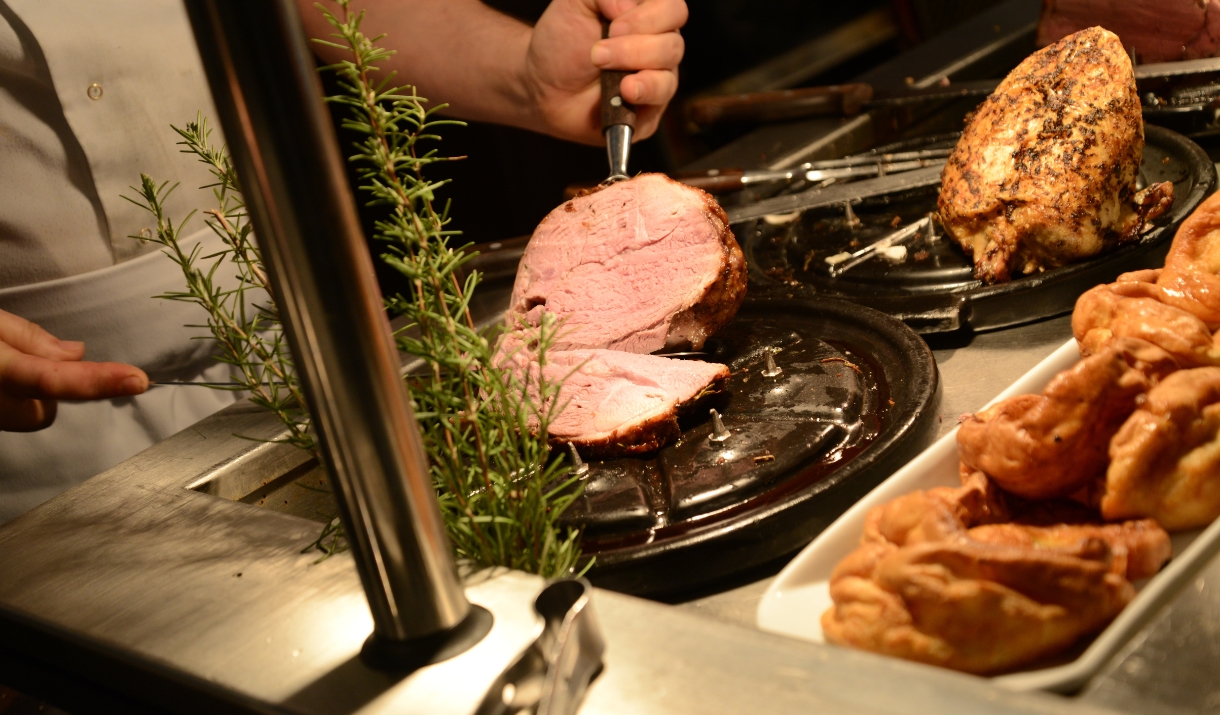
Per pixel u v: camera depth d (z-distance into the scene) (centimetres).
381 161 131
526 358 165
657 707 101
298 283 93
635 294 167
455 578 114
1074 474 133
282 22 85
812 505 142
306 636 129
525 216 318
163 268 197
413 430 104
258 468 157
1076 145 164
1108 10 201
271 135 87
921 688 95
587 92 205
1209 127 187
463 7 213
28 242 193
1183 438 131
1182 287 140
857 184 188
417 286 133
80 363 163
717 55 334
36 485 195
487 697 101
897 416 149
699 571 142
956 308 162
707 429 155
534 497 134
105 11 191
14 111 189
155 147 195
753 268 182
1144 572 128
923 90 220
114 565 142
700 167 218
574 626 102
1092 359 133
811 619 131
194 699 131
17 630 140
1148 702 103
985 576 117
